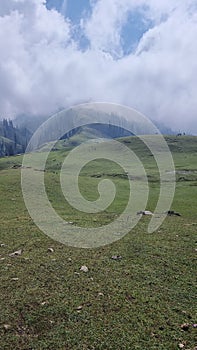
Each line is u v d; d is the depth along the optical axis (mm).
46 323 11062
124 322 11172
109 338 10266
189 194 67062
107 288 13750
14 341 10062
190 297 13078
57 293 13188
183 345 9922
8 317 11328
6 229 24656
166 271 15805
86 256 18016
